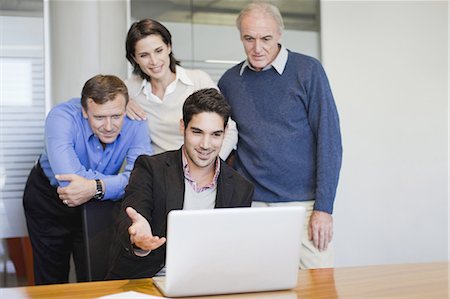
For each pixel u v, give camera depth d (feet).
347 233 15.42
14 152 13.46
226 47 14.85
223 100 8.47
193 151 8.42
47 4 13.58
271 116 10.88
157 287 6.84
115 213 8.87
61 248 11.62
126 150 10.45
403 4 15.88
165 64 10.62
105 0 13.74
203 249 6.39
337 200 15.34
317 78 10.75
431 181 16.16
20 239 13.46
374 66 15.70
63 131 9.93
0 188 13.38
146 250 7.29
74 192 9.43
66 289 6.75
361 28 15.61
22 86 13.50
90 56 13.52
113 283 7.09
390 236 15.83
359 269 8.07
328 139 10.64
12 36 13.44
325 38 15.35
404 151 15.93
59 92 13.48
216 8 14.76
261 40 10.58
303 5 15.35
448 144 16.30
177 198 8.46
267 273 6.68
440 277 7.44
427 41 16.07
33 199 11.30
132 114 10.59
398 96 15.89
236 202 8.63
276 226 6.57
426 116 16.10
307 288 6.93
